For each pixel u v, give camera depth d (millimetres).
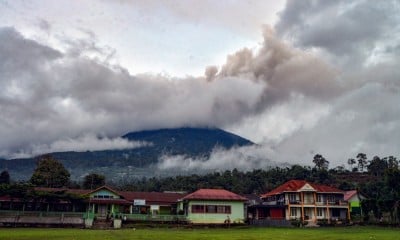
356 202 81750
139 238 32344
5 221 51125
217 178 127250
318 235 38750
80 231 43031
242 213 65938
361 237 35656
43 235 35219
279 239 32844
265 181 126250
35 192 57969
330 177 122625
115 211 66375
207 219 64062
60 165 87750
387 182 68625
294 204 71812
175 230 49281
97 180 89062
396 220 63250
